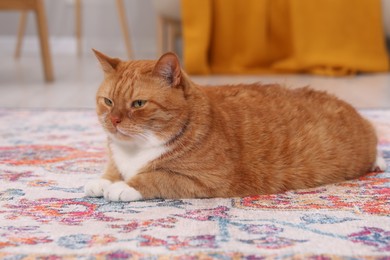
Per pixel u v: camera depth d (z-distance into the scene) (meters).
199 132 1.49
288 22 4.48
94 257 1.09
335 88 3.67
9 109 3.03
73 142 2.29
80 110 3.02
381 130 2.44
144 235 1.22
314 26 4.32
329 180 1.68
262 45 4.46
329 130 1.70
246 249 1.13
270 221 1.32
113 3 5.84
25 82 4.14
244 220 1.33
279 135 1.61
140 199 1.50
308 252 1.12
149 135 1.48
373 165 1.84
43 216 1.37
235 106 1.64
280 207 1.44
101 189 1.53
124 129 1.48
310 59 4.33
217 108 1.59
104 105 1.54
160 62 1.47
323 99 1.80
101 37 5.91
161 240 1.19
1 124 2.65
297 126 1.65
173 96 1.48
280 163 1.59
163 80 1.49
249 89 1.75
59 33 5.98
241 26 4.47
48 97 3.51
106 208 1.43
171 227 1.28
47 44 4.10
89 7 5.87
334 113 1.76
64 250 1.13
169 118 1.47
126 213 1.39
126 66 1.56
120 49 5.91
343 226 1.28
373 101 3.23
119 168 1.58
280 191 1.59
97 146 2.22
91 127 2.59
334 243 1.17
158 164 1.51
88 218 1.35
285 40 4.52
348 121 1.76
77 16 5.77
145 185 1.50
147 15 5.80
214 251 1.12
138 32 5.84
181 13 4.45
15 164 1.93
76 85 4.00
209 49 4.56
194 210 1.41
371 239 1.19
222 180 1.50
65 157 2.03
